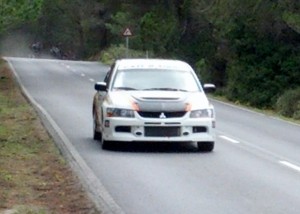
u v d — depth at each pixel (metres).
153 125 21.53
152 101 21.69
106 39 114.06
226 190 16.72
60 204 14.96
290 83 47.59
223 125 30.97
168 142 22.70
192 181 17.75
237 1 48.34
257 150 23.27
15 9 50.59
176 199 15.70
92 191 16.28
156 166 19.73
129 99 21.84
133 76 23.08
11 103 36.72
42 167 19.03
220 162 20.61
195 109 21.83
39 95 42.19
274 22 47.38
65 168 18.88
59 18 131.12
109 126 21.72
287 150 23.52
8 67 68.56
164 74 23.19
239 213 14.49
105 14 113.00
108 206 14.83
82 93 43.91
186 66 23.73
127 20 86.19
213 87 23.34
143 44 73.12
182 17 66.00
